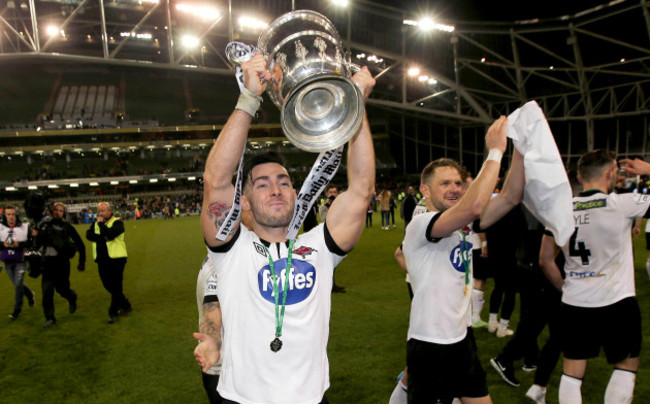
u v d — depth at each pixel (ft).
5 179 148.36
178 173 155.02
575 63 116.37
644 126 119.96
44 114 161.79
